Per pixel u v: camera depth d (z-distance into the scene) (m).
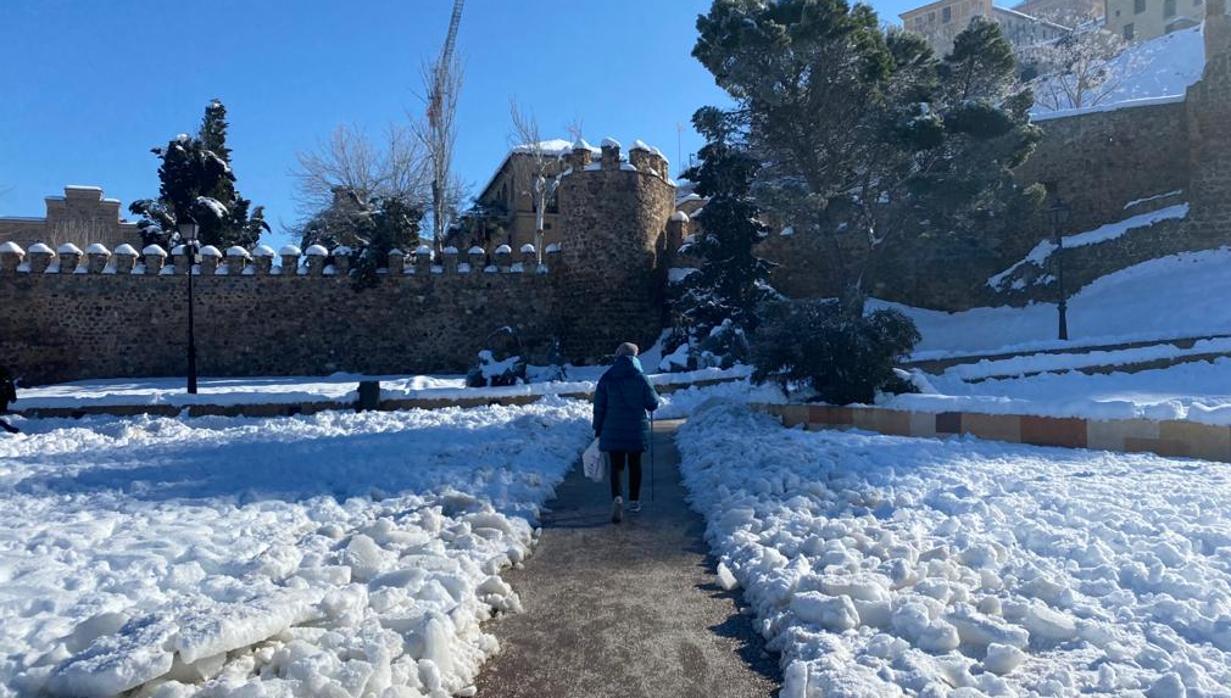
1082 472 7.94
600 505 7.90
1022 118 29.27
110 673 3.08
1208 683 3.23
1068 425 10.09
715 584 5.36
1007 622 3.98
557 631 4.55
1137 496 6.57
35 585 4.47
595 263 32.91
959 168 27.98
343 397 18.81
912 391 13.69
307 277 33.16
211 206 41.62
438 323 33.56
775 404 13.78
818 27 26.41
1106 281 29.86
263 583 4.53
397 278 33.53
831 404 13.17
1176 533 5.38
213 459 10.16
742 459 8.95
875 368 13.04
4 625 3.83
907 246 31.45
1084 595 4.38
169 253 38.62
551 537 6.62
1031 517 6.09
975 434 10.98
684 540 6.52
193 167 42.53
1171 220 29.62
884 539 5.51
